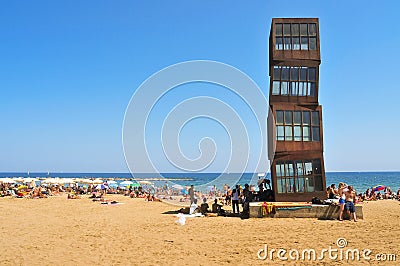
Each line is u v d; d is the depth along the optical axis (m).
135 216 23.17
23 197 41.53
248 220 19.61
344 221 19.02
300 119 22.27
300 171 22.05
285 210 20.16
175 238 15.05
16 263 11.09
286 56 22.16
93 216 23.45
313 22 22.50
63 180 59.62
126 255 12.12
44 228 18.03
